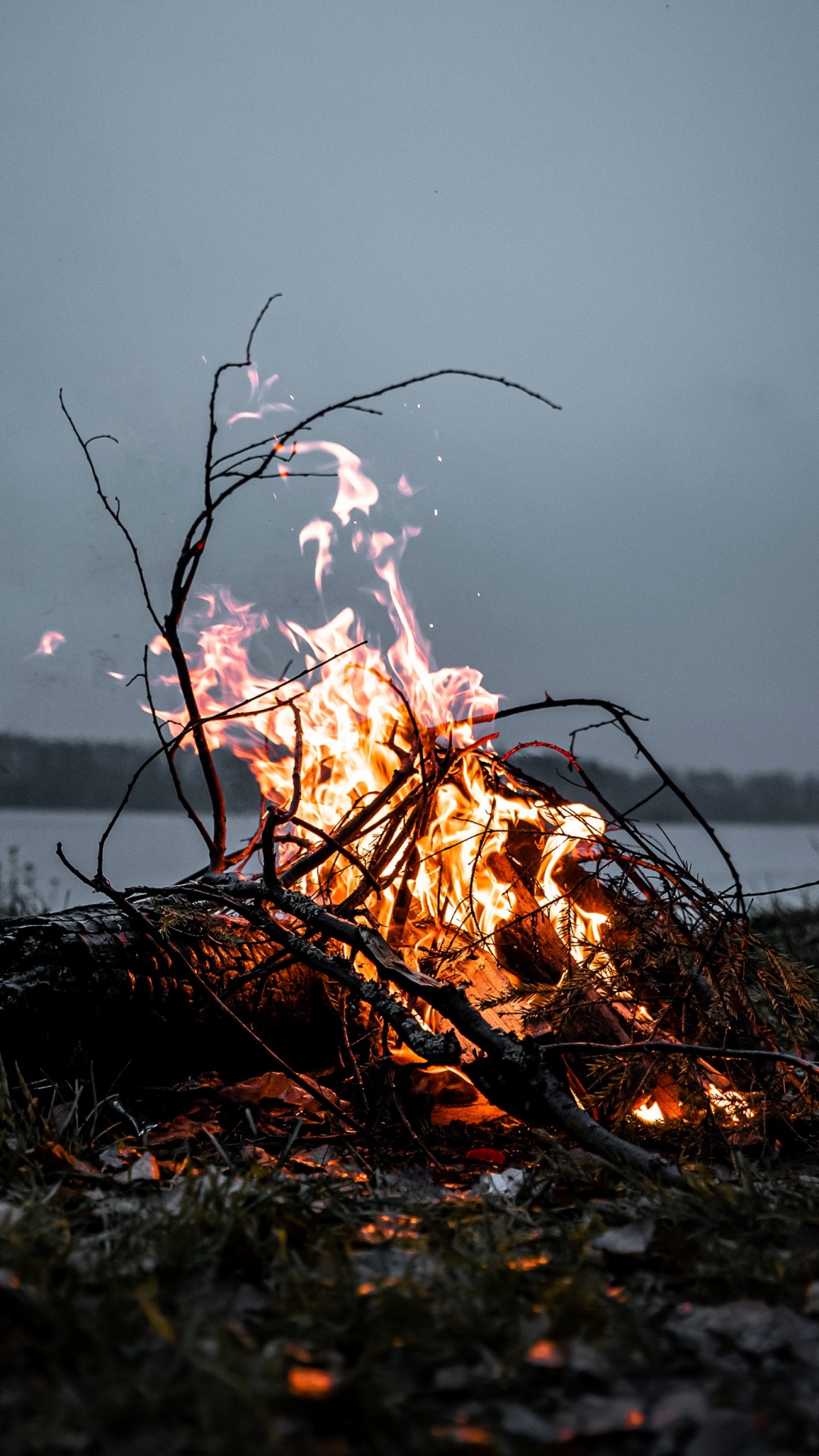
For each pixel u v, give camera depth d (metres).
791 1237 2.27
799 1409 1.59
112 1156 2.74
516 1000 3.38
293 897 3.23
